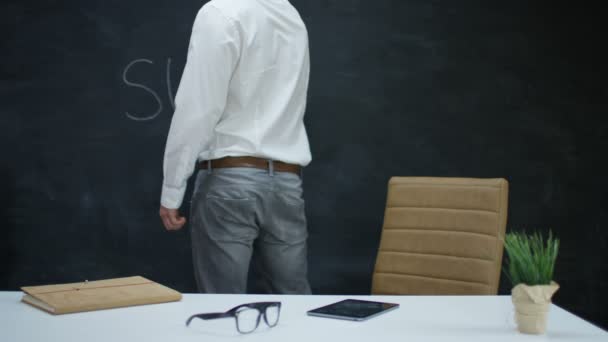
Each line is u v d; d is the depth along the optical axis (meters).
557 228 2.90
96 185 2.84
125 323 1.19
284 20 2.15
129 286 1.44
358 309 1.29
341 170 2.89
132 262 2.85
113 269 2.84
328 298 1.43
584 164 2.91
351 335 1.12
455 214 2.15
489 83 2.90
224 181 2.05
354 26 2.88
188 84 1.96
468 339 1.11
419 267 2.18
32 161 2.84
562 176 2.90
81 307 1.27
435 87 2.90
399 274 2.21
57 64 2.84
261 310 1.17
